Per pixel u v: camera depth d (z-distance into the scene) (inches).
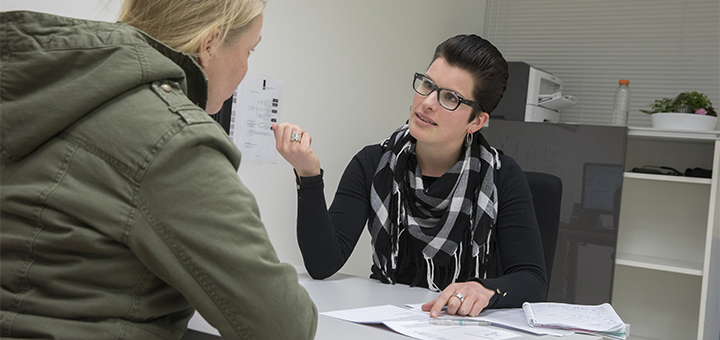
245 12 31.0
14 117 23.9
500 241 61.8
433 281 64.6
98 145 24.0
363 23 104.7
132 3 30.0
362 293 51.5
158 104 24.9
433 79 58.6
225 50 31.2
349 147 104.6
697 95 115.9
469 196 62.6
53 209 23.9
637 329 130.6
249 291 24.9
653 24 135.7
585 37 143.3
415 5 120.6
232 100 77.8
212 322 25.1
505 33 153.2
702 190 125.5
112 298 24.2
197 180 24.3
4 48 24.8
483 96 59.0
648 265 115.0
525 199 62.2
